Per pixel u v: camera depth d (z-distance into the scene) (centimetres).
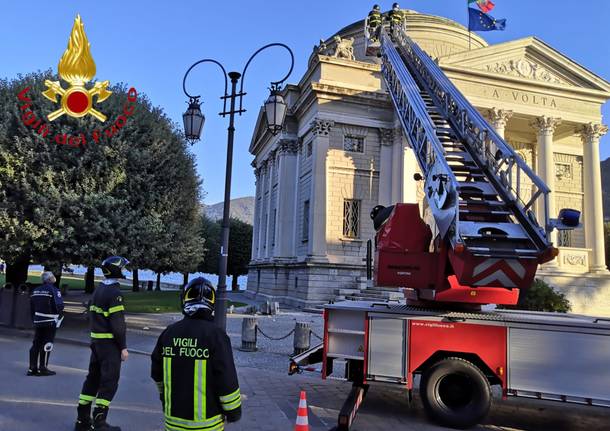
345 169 3002
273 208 3897
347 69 3073
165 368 378
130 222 1684
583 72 3203
